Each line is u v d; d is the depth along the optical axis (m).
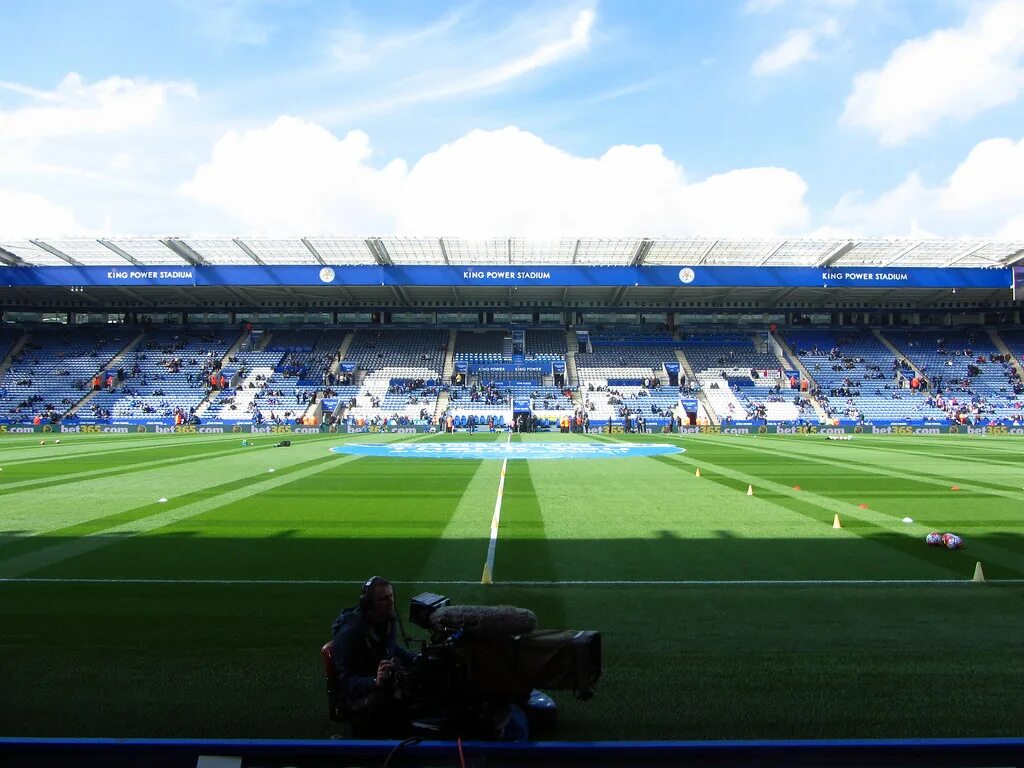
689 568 9.41
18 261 49.12
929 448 33.88
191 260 49.78
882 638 6.64
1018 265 49.62
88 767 3.78
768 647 6.39
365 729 4.27
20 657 6.07
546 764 3.77
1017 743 3.76
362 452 29.95
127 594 8.12
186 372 58.78
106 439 39.94
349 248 48.22
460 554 10.23
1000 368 59.03
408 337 64.56
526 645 4.12
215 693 5.30
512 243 47.62
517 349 63.12
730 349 63.06
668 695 5.28
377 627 4.64
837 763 3.72
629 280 50.81
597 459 26.42
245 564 9.60
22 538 11.28
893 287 50.41
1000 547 10.73
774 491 17.03
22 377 56.84
